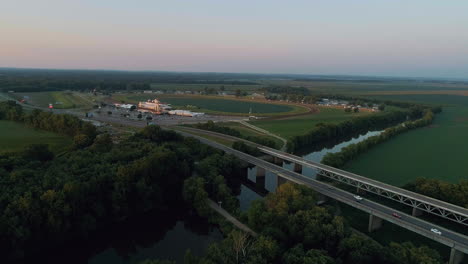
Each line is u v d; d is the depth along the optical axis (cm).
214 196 14762
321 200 14662
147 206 13738
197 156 19825
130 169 13525
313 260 8662
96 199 12506
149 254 11519
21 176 12544
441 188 14025
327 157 19512
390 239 11600
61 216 11000
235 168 18262
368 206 12644
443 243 10388
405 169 19450
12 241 9869
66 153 18812
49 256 11100
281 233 10469
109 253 11650
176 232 12900
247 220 12344
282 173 17000
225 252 9388
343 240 9725
